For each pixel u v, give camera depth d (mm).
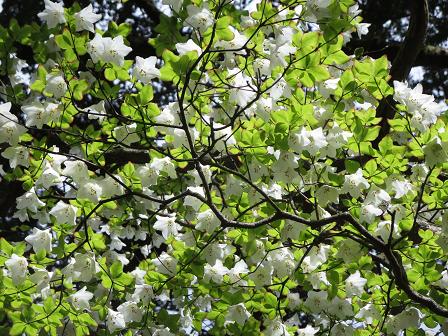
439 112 3533
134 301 4098
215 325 4199
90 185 3684
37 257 3752
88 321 3896
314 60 3262
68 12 3457
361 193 3678
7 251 3723
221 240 4023
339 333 4176
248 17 3641
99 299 4113
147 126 3594
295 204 4395
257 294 4078
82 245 3898
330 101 3818
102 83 3514
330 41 3281
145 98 3449
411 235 4094
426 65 6676
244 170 3748
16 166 3756
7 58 3924
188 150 3557
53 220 3914
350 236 3629
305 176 3705
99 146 3891
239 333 4016
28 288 3734
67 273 3805
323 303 4117
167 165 3760
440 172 3863
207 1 3303
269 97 3572
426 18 4781
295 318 4477
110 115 3516
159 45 3338
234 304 3934
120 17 8055
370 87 3564
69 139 3832
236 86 3545
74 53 3486
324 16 3180
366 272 4008
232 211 3883
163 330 4070
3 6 7918
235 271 4027
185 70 3113
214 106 4223
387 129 4590
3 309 3820
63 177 3787
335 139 3613
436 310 3656
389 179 3658
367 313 4168
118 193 3801
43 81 3482
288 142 3371
